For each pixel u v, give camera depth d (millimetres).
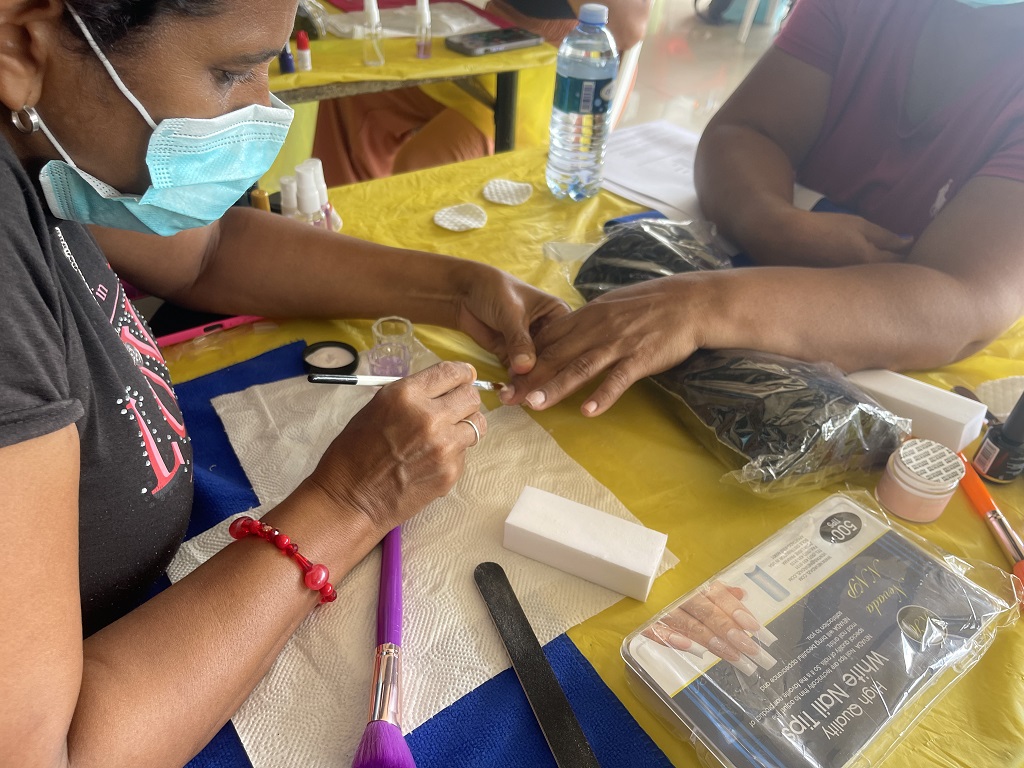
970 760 496
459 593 617
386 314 959
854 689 526
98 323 524
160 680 468
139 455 537
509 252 1148
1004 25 987
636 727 524
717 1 4723
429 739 512
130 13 388
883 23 1139
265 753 500
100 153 460
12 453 350
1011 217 881
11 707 353
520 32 2025
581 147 1307
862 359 855
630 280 984
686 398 816
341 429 786
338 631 579
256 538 562
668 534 689
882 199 1178
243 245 940
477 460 757
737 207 1142
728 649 551
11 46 385
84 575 532
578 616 603
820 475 733
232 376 863
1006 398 853
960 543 681
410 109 2389
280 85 1682
